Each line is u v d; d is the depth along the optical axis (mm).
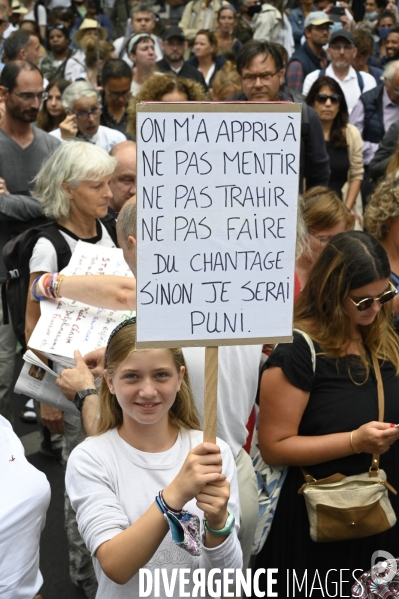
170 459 3400
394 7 19531
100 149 5441
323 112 9820
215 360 2967
